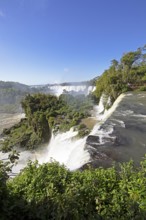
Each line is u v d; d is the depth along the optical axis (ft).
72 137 71.36
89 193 18.57
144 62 142.31
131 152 39.65
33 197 18.03
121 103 81.82
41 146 98.94
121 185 19.63
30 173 20.83
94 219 17.02
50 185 18.70
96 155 37.91
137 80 124.16
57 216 16.65
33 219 17.67
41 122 100.83
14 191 19.02
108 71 141.28
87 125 79.61
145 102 83.56
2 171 19.04
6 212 17.08
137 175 21.16
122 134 48.24
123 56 141.90
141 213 16.79
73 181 19.58
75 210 16.93
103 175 21.01
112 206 17.49
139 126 53.88
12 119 181.98
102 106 120.98
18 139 104.06
